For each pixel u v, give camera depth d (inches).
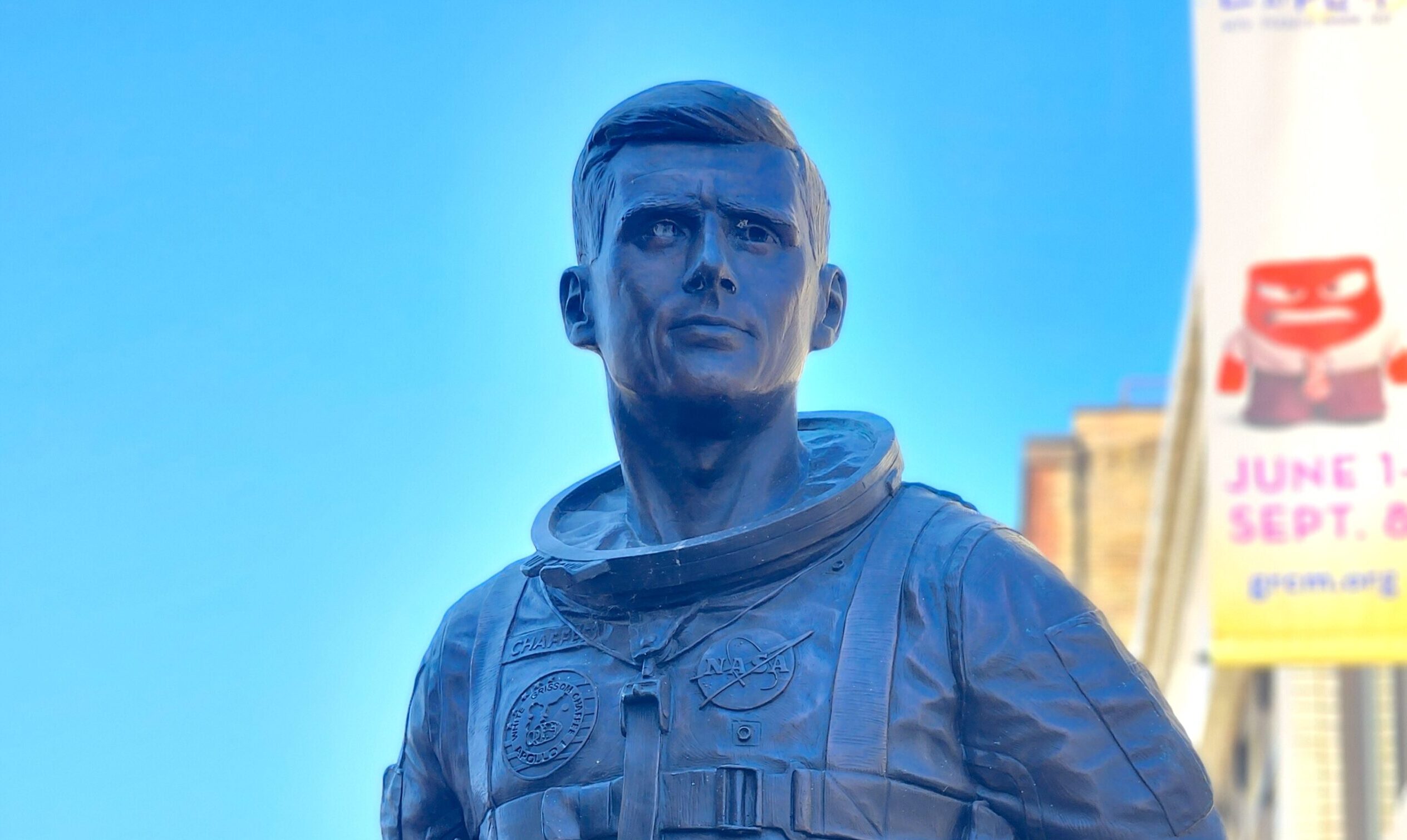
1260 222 457.1
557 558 158.4
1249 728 705.0
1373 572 445.4
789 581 155.3
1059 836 150.7
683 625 154.3
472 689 162.6
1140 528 801.6
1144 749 150.8
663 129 161.0
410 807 167.8
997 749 151.4
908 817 148.0
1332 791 629.6
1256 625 452.4
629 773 149.1
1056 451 815.1
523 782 153.6
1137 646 766.5
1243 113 458.0
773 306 159.2
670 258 158.9
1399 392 451.8
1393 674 623.5
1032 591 154.0
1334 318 454.3
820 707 149.2
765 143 161.2
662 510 164.1
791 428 165.0
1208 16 459.8
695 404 158.1
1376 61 453.4
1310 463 452.1
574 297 167.9
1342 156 454.6
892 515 159.2
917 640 152.2
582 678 155.9
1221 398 457.7
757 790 146.6
